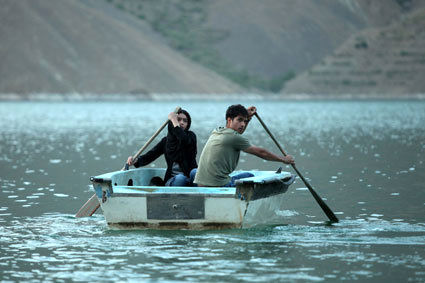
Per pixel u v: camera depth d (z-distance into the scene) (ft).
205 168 106.22
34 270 80.69
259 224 108.78
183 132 111.65
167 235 100.32
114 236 100.22
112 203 103.19
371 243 95.20
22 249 92.12
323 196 142.31
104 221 114.11
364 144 303.68
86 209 118.93
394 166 200.85
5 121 610.24
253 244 94.27
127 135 394.73
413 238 98.43
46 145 308.81
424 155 239.91
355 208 126.62
